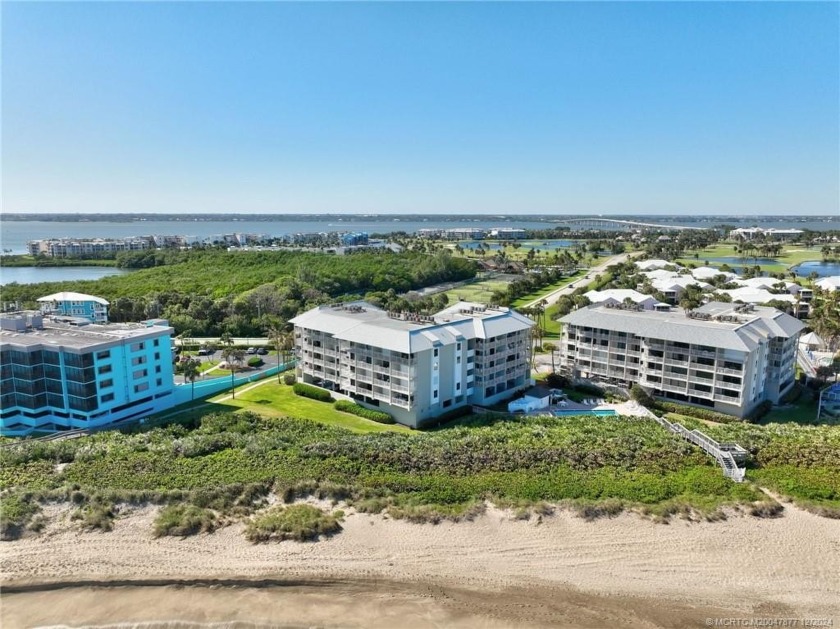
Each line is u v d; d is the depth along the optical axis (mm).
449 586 54812
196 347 142250
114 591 53875
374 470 73438
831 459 76188
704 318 108625
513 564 57500
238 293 196500
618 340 110500
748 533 61938
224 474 71688
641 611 51875
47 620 50625
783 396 107625
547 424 90812
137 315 167875
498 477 71688
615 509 65188
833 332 129125
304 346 112312
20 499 65062
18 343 89062
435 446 79125
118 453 77250
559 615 51406
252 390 111562
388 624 50531
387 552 58969
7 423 89375
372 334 97062
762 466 75500
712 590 54250
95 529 61562
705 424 92938
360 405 100812
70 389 88625
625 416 95500
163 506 65500
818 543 60406
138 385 95562
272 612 51719
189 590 54094
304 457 76438
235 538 60656
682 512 65125
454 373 100000
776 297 176250
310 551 58906
